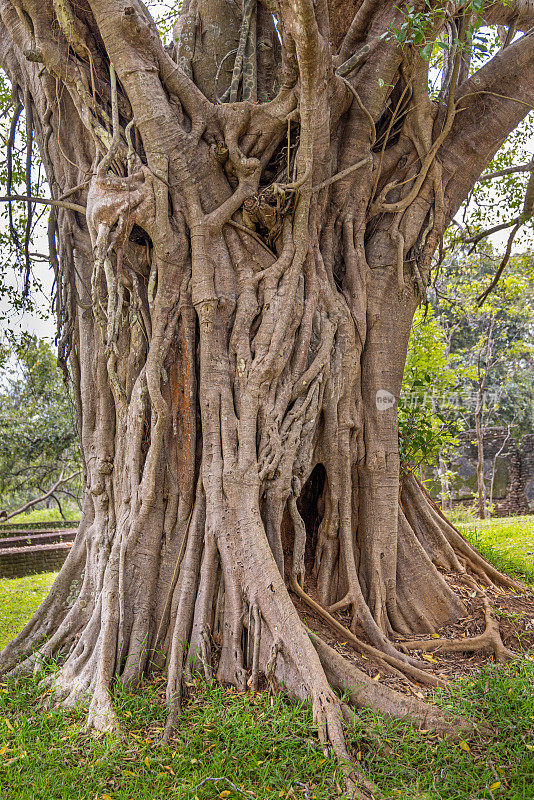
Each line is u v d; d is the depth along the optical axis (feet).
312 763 12.65
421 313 34.09
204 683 15.80
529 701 15.05
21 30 20.20
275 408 18.56
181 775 12.68
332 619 18.70
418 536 24.84
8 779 12.89
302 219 19.16
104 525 19.99
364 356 21.79
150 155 18.48
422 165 22.17
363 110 20.31
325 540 20.51
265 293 19.07
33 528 72.18
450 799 11.92
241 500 17.56
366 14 21.67
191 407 18.75
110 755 13.26
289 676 15.20
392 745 13.61
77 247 20.98
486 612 20.89
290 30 16.31
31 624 20.33
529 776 12.44
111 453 20.42
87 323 21.03
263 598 16.37
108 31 17.83
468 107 23.38
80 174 20.56
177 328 18.90
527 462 73.46
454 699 15.69
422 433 25.91
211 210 19.39
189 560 17.78
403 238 22.03
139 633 17.17
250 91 21.08
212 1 22.74
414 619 21.04
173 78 18.89
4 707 16.43
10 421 67.77
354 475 21.45
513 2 26.45
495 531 39.99
